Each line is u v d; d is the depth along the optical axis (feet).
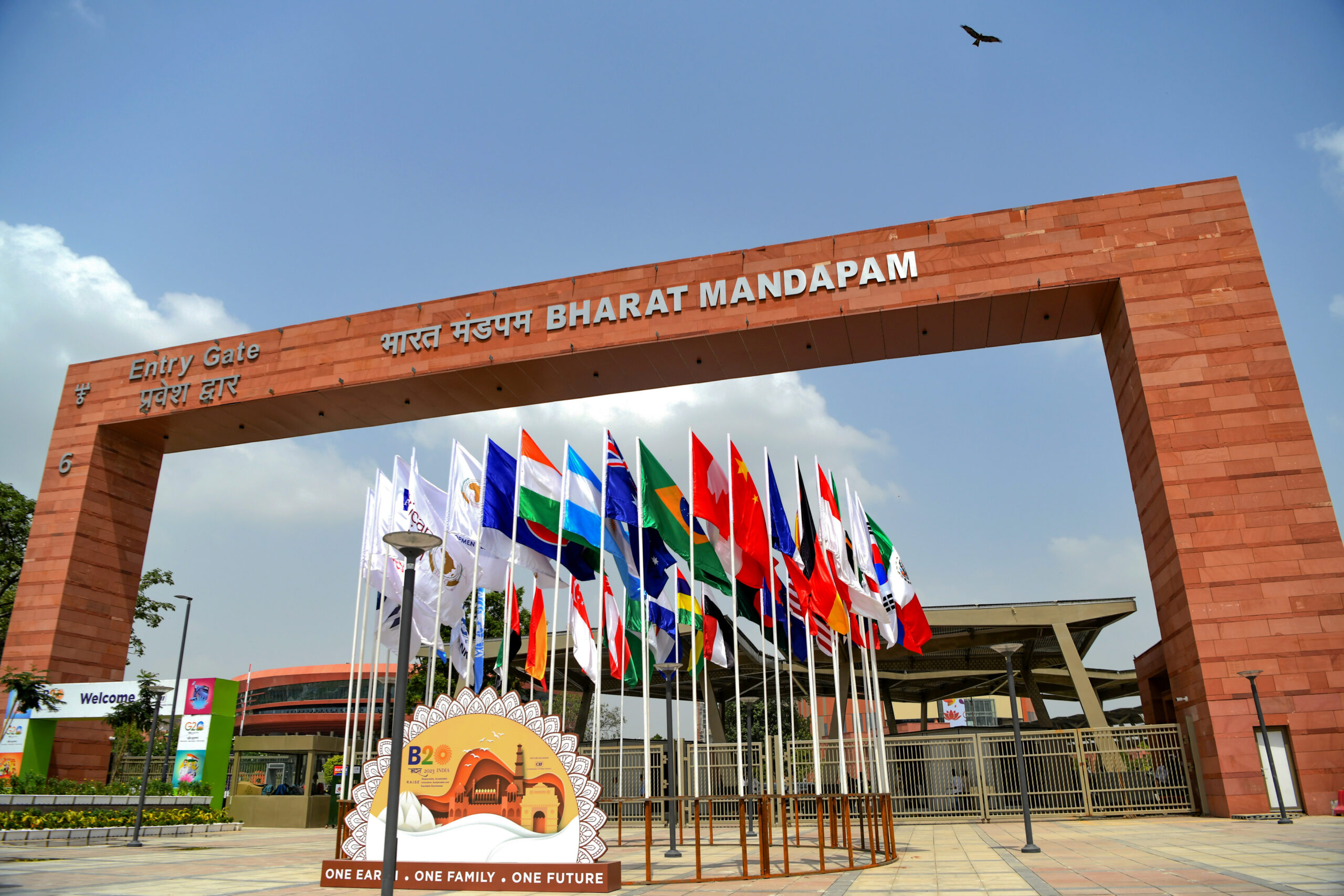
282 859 69.62
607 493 63.41
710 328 104.17
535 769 46.75
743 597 66.74
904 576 69.26
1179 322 91.71
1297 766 77.66
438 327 114.42
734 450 61.57
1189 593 84.12
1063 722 224.74
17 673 111.34
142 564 131.95
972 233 99.71
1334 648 79.61
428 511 73.15
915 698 185.98
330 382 116.88
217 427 128.67
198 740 111.14
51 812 90.79
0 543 155.33
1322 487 84.07
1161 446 88.74
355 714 66.39
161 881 53.78
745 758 116.78
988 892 40.86
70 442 128.06
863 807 62.34
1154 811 89.30
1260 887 39.11
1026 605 128.06
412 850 46.88
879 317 100.42
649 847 46.98
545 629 70.08
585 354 107.86
